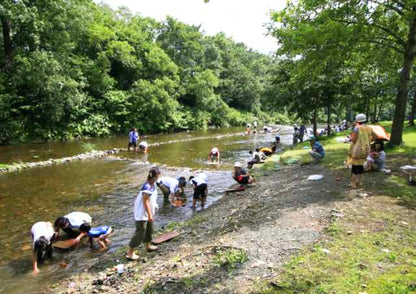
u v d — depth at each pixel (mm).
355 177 7566
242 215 6852
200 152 19188
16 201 8922
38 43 21531
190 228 6707
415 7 10977
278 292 3389
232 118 51562
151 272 4578
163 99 33375
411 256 3998
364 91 23812
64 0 22141
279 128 47281
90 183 11094
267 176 11273
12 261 5570
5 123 20703
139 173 12758
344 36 11055
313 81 18781
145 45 36750
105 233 6250
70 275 5051
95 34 29203
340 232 4883
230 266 4211
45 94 21797
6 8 18641
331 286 3359
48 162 14594
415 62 15281
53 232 5805
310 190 7828
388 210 5863
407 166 9523
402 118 12992
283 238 4953
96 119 27297
